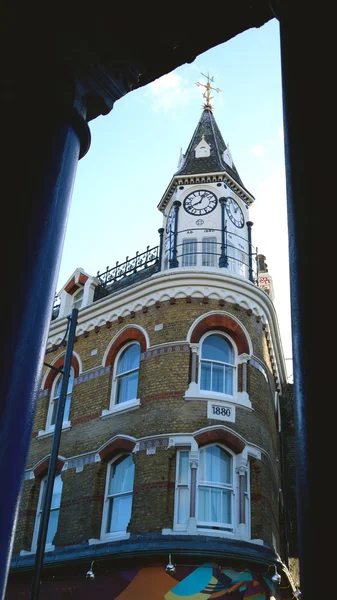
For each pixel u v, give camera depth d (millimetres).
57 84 3850
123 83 4363
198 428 17969
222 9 4301
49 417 22797
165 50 4520
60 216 3531
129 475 18828
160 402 18562
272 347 22734
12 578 19625
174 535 16516
